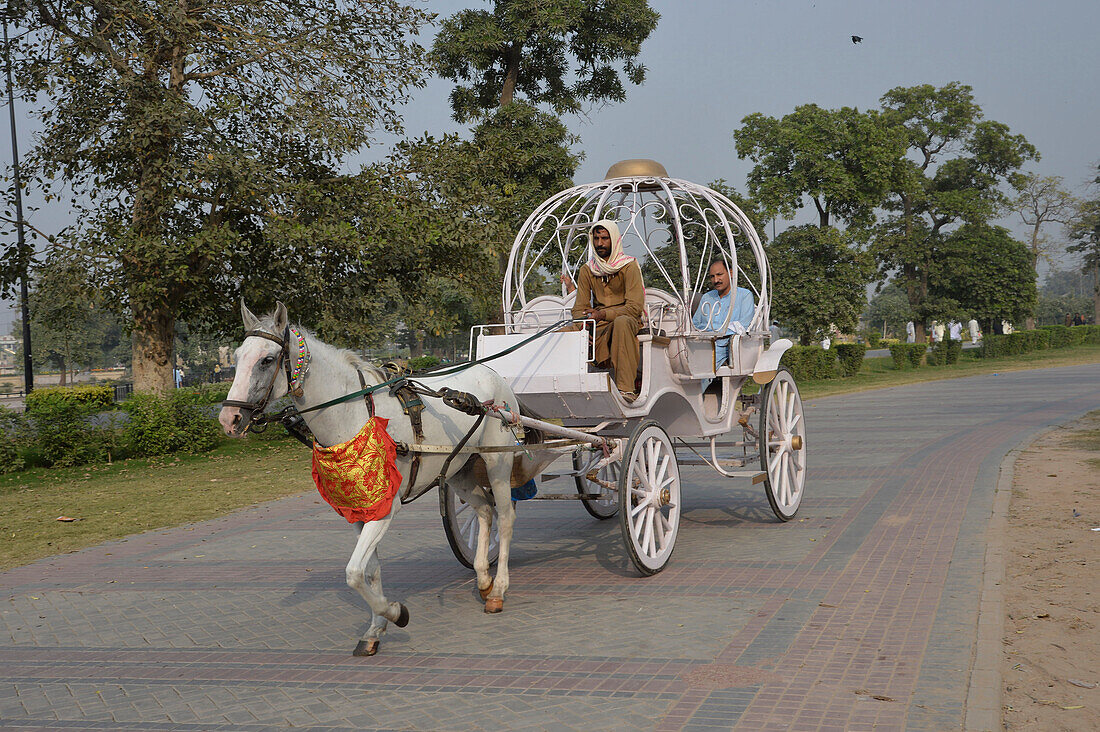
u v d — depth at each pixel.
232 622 6.02
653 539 6.60
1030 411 17.50
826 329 35.53
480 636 5.40
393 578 7.05
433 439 5.46
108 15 16.42
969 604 5.37
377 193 17.86
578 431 6.25
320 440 4.92
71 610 6.55
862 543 7.14
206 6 17.42
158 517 10.56
